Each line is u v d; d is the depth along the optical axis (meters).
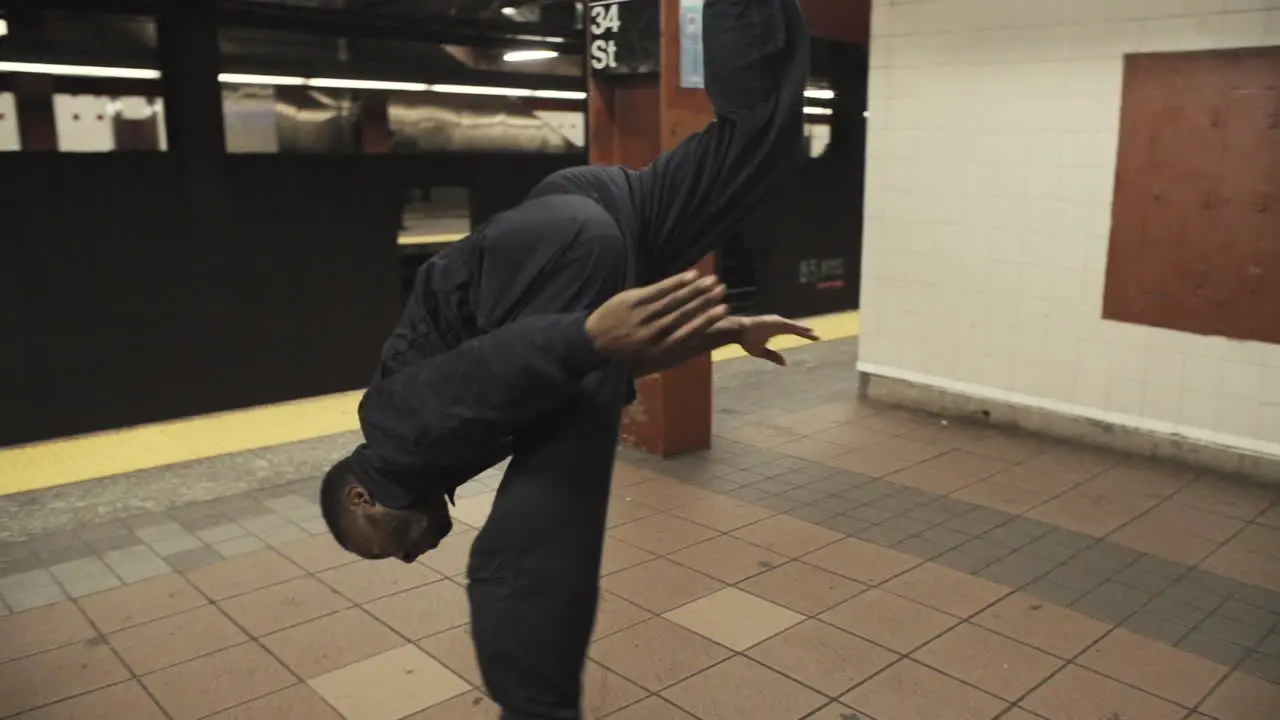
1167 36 5.28
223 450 6.12
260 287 6.99
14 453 6.05
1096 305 5.81
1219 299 5.31
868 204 6.86
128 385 6.55
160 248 6.52
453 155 7.79
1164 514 4.89
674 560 4.35
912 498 5.14
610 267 1.74
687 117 5.39
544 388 1.58
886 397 7.05
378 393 1.83
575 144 8.86
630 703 3.21
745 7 1.84
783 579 4.15
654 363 1.84
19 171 5.94
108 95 6.32
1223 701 3.21
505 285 1.74
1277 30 4.90
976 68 6.09
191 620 3.84
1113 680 3.34
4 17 5.90
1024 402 6.25
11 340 6.07
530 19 8.09
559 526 1.74
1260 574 4.20
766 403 7.15
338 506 1.89
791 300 10.43
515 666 1.75
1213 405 5.43
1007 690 3.28
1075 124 5.71
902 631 3.69
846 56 10.06
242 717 3.16
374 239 7.46
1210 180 5.24
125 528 4.84
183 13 6.35
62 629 3.78
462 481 1.99
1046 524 4.77
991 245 6.24
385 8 7.20
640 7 5.35
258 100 6.98
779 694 3.26
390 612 3.90
